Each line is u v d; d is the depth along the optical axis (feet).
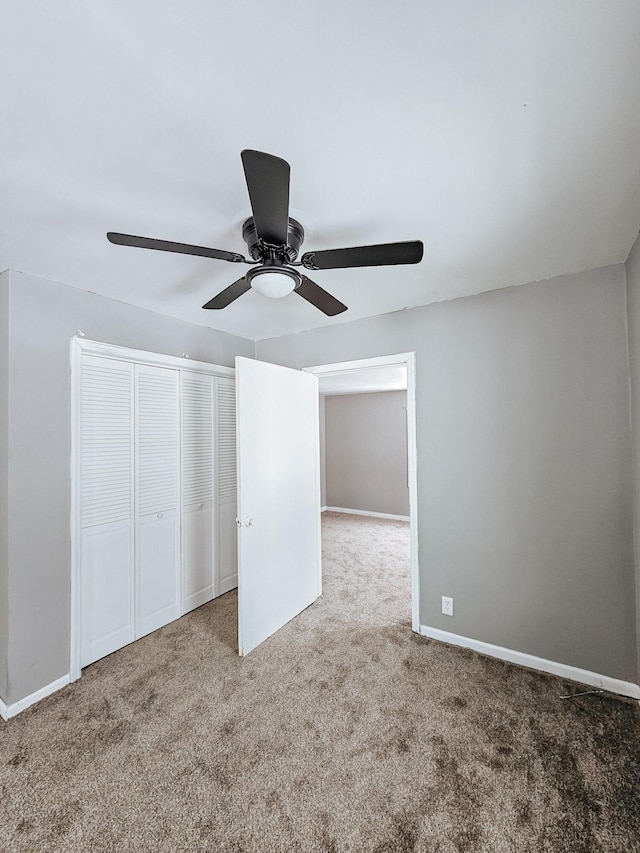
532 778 4.80
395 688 6.54
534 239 5.57
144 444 8.43
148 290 7.32
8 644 6.14
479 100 3.21
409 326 8.52
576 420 6.70
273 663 7.29
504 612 7.38
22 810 4.48
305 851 4.01
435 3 2.45
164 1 2.40
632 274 5.86
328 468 23.44
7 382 6.25
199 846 4.07
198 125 3.40
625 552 6.31
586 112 3.32
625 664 6.31
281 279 4.70
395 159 3.90
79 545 7.11
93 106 3.18
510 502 7.31
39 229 5.11
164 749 5.31
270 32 2.61
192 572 9.51
